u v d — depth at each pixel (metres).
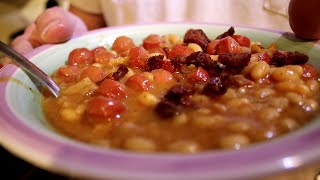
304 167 0.13
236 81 0.21
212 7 0.44
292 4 0.27
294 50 0.27
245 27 0.31
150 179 0.12
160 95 0.21
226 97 0.20
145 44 0.29
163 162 0.13
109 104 0.18
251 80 0.22
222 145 0.16
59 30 0.29
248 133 0.17
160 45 0.29
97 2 0.46
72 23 0.31
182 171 0.12
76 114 0.19
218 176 0.12
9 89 0.21
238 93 0.21
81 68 0.26
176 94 0.20
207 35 0.31
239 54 0.23
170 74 0.23
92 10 0.47
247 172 0.12
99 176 0.13
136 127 0.17
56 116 0.20
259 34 0.29
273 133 0.16
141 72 0.24
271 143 0.14
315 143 0.13
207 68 0.23
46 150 0.14
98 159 0.13
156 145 0.16
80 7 0.47
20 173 0.23
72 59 0.27
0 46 0.23
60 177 0.22
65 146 0.14
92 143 0.17
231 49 0.25
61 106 0.21
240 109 0.19
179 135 0.17
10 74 0.22
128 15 0.46
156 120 0.18
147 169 0.13
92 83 0.22
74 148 0.14
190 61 0.24
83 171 0.13
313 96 0.21
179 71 0.24
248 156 0.13
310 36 0.27
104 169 0.13
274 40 0.28
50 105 0.21
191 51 0.26
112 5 0.46
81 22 0.35
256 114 0.18
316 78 0.23
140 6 0.46
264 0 0.42
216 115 0.18
